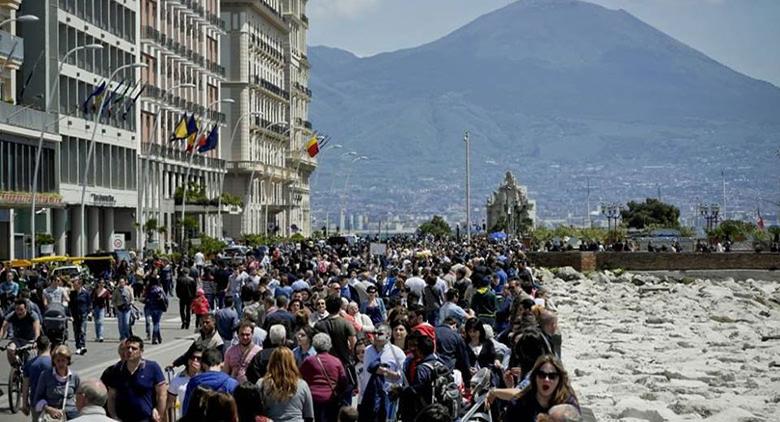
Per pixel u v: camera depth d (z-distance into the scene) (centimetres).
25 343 2931
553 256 12506
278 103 18688
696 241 16925
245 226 15925
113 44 10544
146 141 11719
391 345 2306
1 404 3053
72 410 2106
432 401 2011
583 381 4122
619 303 9106
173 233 12319
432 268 4941
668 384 4109
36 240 8219
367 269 5094
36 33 9112
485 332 2428
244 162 16050
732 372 4531
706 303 9425
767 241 16450
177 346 4619
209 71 14200
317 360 2181
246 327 2250
